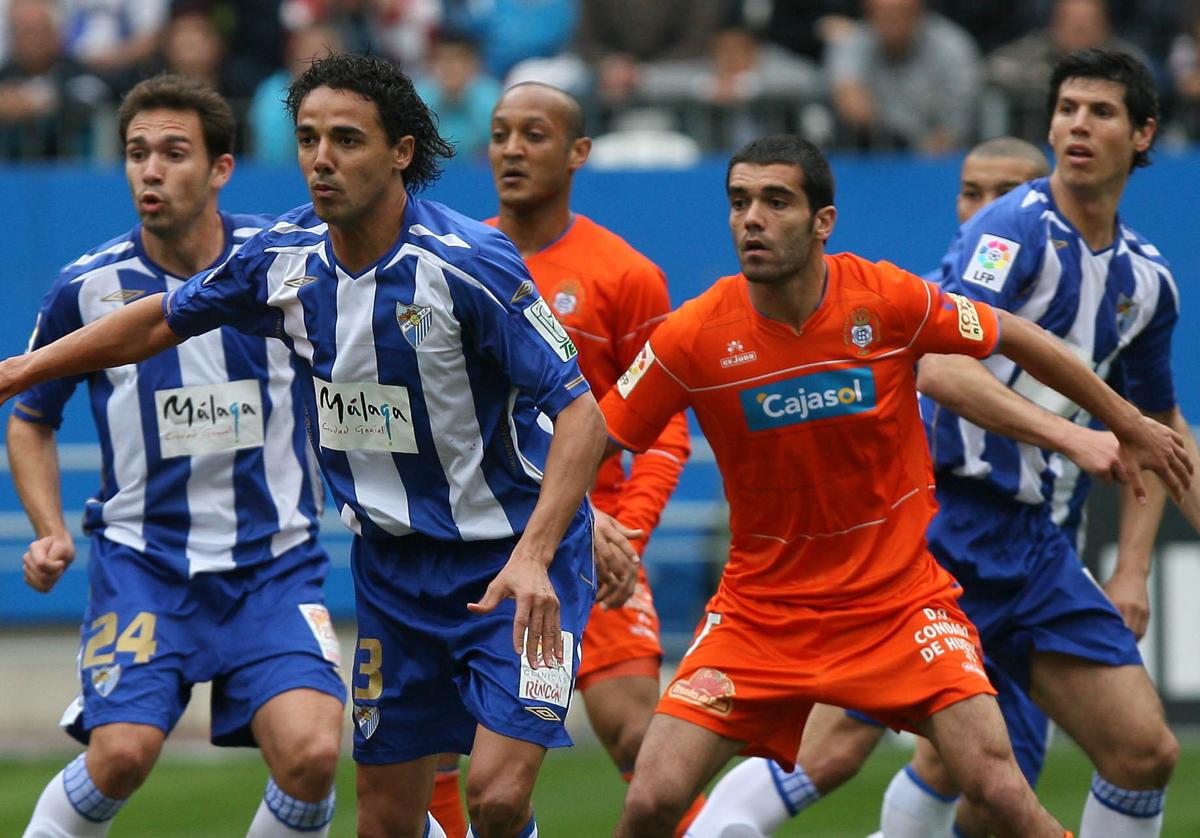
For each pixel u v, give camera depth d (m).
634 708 23.05
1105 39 40.81
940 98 40.06
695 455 37.88
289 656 20.14
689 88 40.94
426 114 17.45
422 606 18.72
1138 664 20.95
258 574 20.66
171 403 20.52
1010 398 19.08
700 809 23.81
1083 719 21.02
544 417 18.58
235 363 20.59
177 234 20.67
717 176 39.09
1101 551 31.73
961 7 43.44
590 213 39.28
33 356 18.05
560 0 45.22
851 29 41.06
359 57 17.06
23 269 38.97
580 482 17.06
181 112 20.47
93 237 39.03
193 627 20.39
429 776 19.67
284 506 20.81
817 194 18.36
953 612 19.36
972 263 21.00
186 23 41.69
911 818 23.05
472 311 17.25
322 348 17.72
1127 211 39.44
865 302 18.70
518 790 17.75
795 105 40.41
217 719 20.39
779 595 19.31
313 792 19.55
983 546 21.52
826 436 18.88
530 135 22.91
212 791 31.84
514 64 44.91
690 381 19.09
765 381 18.84
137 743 19.53
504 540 18.41
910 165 39.41
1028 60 41.03
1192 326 39.31
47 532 20.72
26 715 36.56
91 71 41.22
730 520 19.75
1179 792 30.80
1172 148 40.66
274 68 43.12
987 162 24.31
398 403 17.69
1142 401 22.53
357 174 16.89
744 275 18.80
